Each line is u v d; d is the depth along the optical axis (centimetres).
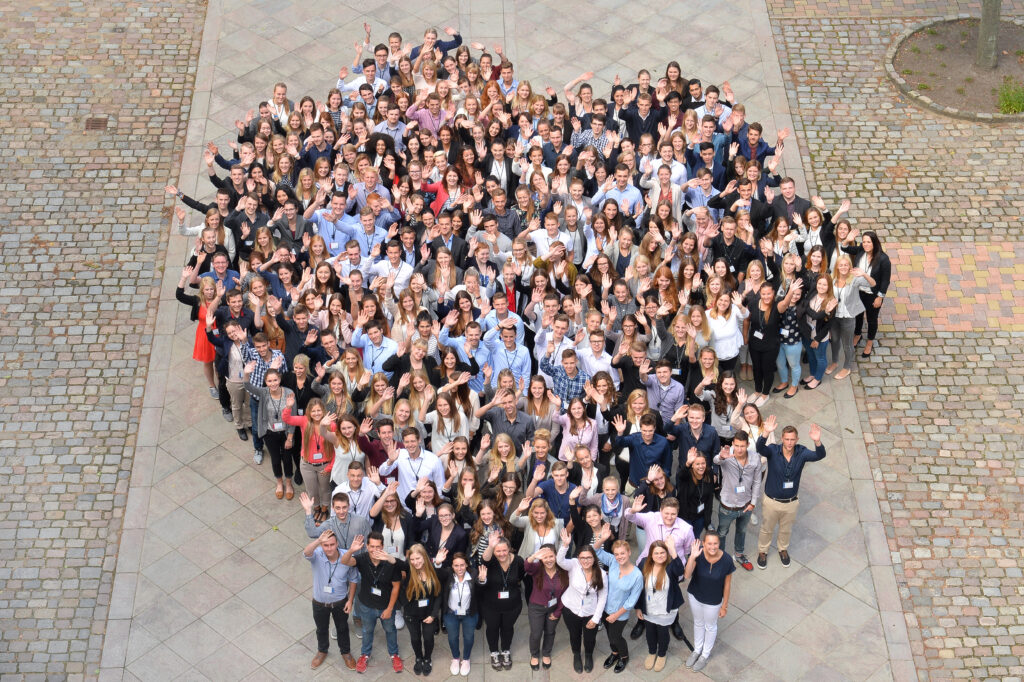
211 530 1703
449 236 1830
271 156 1994
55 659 1554
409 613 1464
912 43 2447
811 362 1864
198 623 1596
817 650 1557
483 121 2027
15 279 2028
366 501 1518
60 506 1725
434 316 1791
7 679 1528
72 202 2161
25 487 1745
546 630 1520
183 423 1841
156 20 2539
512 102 2134
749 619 1592
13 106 2328
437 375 1684
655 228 1777
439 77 2253
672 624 1555
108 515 1719
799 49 2456
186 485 1759
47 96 2353
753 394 1844
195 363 1923
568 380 1667
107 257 2072
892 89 2366
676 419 1562
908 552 1664
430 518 1504
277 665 1551
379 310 1695
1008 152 2238
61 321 1970
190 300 1784
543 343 1716
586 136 2045
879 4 2544
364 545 1492
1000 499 1722
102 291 2019
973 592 1614
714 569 1452
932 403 1852
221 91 2386
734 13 2550
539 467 1512
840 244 1831
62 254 2072
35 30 2494
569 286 1798
